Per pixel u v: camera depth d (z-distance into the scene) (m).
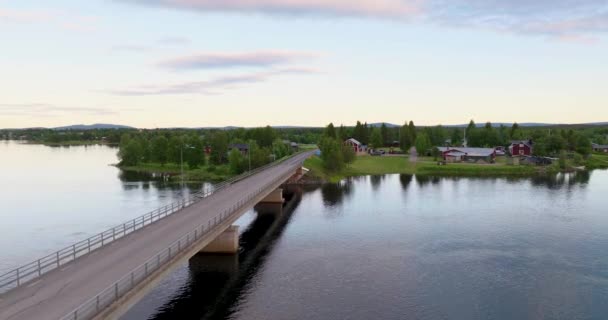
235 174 141.38
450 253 59.91
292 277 51.72
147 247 40.38
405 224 75.94
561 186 116.31
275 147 173.88
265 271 53.62
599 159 175.38
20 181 130.88
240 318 41.62
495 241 65.25
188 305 44.31
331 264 56.03
